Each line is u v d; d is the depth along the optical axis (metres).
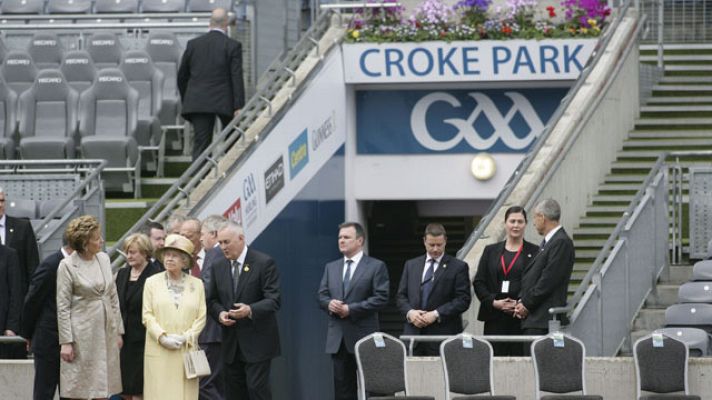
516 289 34.69
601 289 35.94
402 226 59.28
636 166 45.50
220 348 34.97
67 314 31.55
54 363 32.38
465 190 52.12
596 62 45.47
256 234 44.44
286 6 54.41
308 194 48.12
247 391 35.12
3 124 50.88
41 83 50.66
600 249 42.22
